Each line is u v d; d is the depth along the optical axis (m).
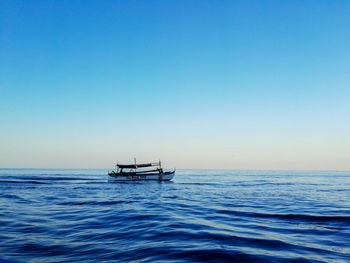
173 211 16.47
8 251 8.15
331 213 16.19
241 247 8.45
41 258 7.46
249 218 14.45
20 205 19.33
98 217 14.22
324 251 8.26
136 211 16.25
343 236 10.37
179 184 53.28
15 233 10.55
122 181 54.00
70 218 13.95
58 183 53.25
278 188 43.72
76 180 68.69
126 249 8.25
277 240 9.49
